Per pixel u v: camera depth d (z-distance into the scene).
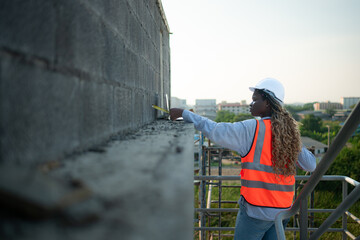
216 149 7.06
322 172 1.55
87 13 0.99
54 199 0.43
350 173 20.03
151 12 3.03
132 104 1.80
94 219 0.41
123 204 0.47
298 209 1.93
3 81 0.52
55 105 0.74
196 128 2.24
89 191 0.50
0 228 0.39
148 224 0.39
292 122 2.02
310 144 48.75
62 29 0.78
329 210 3.40
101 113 1.14
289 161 1.95
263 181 1.95
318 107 171.75
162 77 4.40
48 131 0.69
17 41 0.57
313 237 2.00
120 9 1.51
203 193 6.41
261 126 1.95
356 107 1.12
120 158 0.83
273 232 2.20
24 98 0.59
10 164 0.53
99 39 1.13
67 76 0.81
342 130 1.25
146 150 0.98
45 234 0.38
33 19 0.63
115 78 1.38
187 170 0.68
